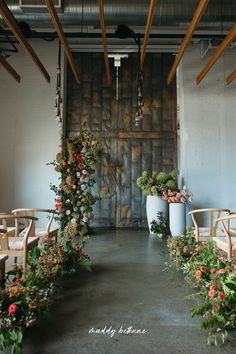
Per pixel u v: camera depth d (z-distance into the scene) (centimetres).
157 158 721
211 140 686
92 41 678
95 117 727
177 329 201
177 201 560
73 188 568
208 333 195
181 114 696
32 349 177
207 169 680
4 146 688
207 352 173
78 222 570
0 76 701
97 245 492
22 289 201
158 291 273
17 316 184
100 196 700
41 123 693
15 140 690
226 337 189
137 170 720
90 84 732
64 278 312
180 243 357
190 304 243
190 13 506
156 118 727
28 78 700
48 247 331
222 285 212
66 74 729
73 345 181
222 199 674
